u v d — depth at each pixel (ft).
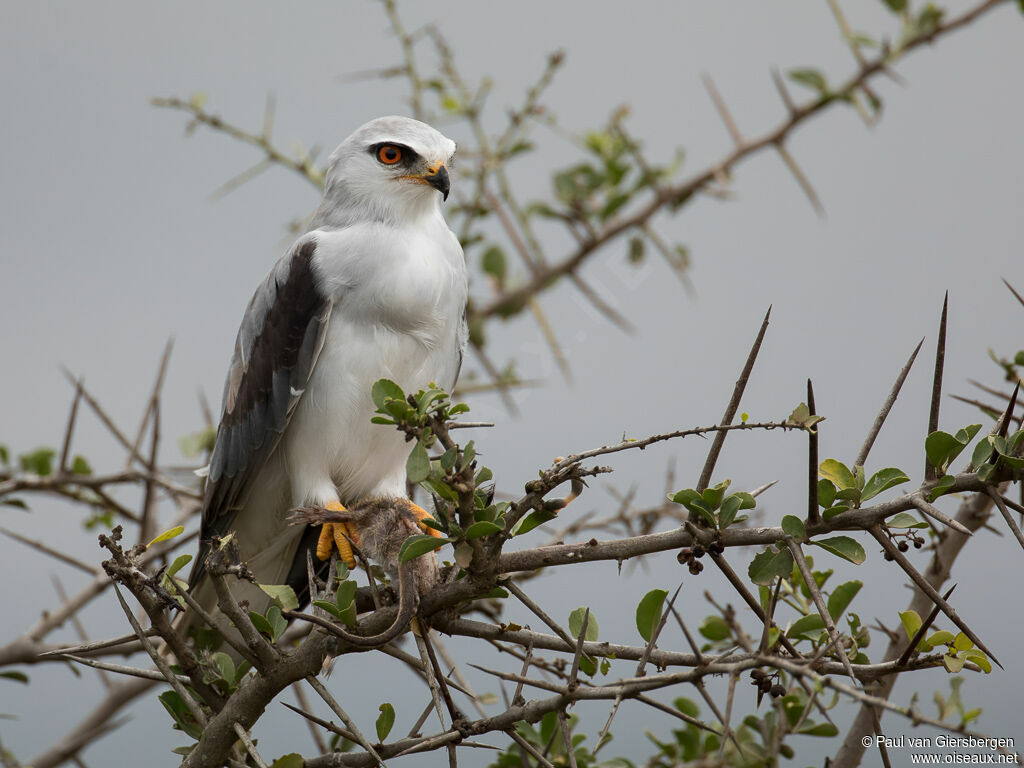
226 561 15.71
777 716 19.93
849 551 14.85
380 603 19.16
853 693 13.46
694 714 20.89
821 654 14.84
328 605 17.02
